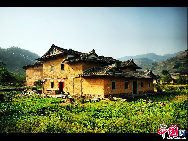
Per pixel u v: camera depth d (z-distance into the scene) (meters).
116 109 10.21
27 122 7.60
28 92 21.59
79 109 10.47
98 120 7.79
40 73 31.83
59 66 20.61
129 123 7.35
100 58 20.53
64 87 19.69
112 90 16.41
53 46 21.08
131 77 18.59
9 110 10.01
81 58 17.05
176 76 59.09
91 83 16.61
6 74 29.41
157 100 15.97
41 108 10.44
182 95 20.91
